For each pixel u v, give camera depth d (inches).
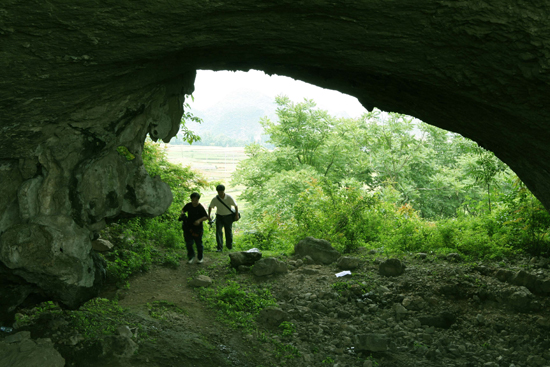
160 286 281.0
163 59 166.4
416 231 388.8
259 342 214.8
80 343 180.9
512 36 124.2
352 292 277.6
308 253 350.3
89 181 174.4
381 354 211.0
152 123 205.6
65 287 174.7
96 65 136.9
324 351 213.8
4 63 119.8
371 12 126.4
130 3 111.3
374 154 1134.4
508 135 189.8
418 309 256.8
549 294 261.0
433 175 1068.5
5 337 176.6
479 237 351.9
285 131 1115.9
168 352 188.4
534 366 201.8
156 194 204.7
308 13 128.7
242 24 133.3
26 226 163.5
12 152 161.8
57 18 109.7
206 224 487.2
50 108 153.0
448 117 208.1
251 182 1043.3
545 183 206.8
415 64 153.3
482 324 241.6
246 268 317.1
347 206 431.5
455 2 119.1
